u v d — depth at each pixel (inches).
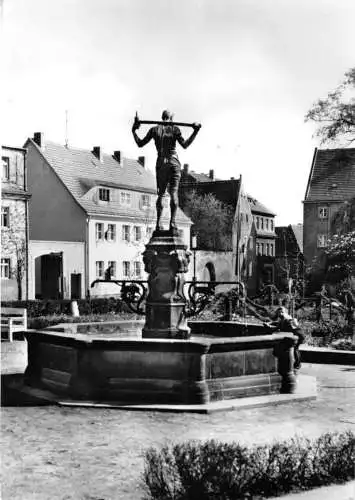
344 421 424.2
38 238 2135.8
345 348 778.2
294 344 513.7
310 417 437.1
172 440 375.9
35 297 2042.3
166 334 526.0
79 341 479.8
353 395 512.7
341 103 1327.5
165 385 471.5
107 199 2214.6
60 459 339.0
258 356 499.8
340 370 641.0
